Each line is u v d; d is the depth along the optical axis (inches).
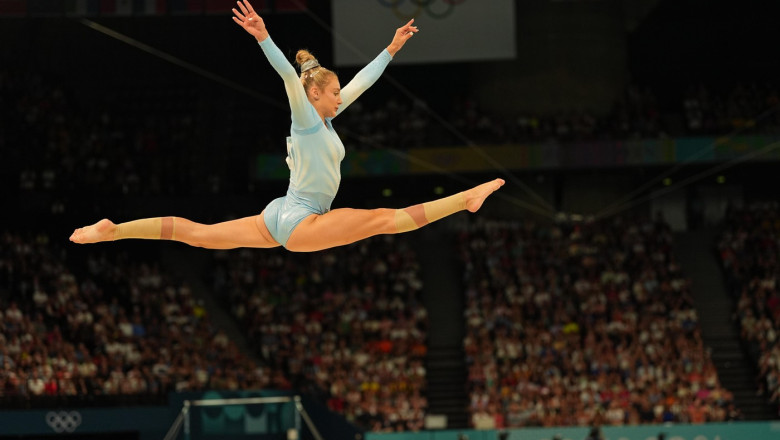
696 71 1807.3
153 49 1670.8
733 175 1585.9
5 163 1380.4
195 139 1594.5
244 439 1074.1
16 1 1101.7
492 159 1461.6
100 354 1100.5
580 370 1171.3
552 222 1533.0
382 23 1261.1
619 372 1166.3
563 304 1317.7
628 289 1370.6
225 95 1686.8
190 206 1518.2
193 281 1411.2
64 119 1489.9
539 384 1147.9
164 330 1187.3
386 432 1018.7
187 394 1060.5
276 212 250.7
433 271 1487.5
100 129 1518.2
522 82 1540.4
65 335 1111.0
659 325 1259.8
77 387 1033.5
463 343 1301.7
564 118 1505.9
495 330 1266.0
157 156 1539.1
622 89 1568.7
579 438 1020.5
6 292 1163.9
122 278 1286.9
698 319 1373.0
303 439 1111.0
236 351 1206.3
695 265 1493.6
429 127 1558.8
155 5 1114.1
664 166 1465.3
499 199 1553.9
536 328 1262.3
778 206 1547.7
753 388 1219.9
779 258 1408.7
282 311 1312.7
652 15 1765.5
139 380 1068.5
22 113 1457.9
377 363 1202.0
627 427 1023.0
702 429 1021.2
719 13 1750.7
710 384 1149.7
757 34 1764.3
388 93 1760.6
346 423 1034.7
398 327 1288.1
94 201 1417.3
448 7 1264.8
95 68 1651.1
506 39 1258.0
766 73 1790.1
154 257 1423.5
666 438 1018.7
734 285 1405.0
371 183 1533.0
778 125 1498.5
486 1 1262.3
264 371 1170.0
